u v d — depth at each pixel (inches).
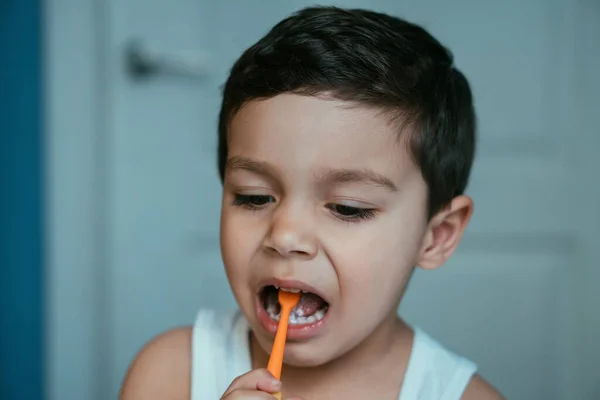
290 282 27.0
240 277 28.3
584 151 55.4
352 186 27.1
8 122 54.3
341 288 27.6
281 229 26.6
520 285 56.2
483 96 54.9
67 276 54.7
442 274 56.1
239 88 28.5
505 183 55.4
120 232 53.9
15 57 53.9
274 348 26.7
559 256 56.1
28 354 55.7
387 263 28.2
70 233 54.5
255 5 53.8
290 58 28.1
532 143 55.2
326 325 28.0
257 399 24.8
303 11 32.7
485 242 55.8
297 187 27.0
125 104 53.4
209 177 54.5
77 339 55.1
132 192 53.9
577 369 56.6
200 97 54.1
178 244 54.5
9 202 54.7
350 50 28.6
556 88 55.1
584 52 55.0
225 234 28.7
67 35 53.6
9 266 55.1
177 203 54.4
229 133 29.1
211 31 53.7
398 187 28.4
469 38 54.7
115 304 54.2
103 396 55.2
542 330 56.4
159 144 53.9
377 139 27.5
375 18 32.7
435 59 32.5
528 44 54.9
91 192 54.4
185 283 54.7
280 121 27.0
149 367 33.2
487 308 56.3
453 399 31.7
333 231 27.3
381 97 27.7
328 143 26.7
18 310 55.4
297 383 31.2
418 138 29.2
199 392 32.3
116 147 53.4
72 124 54.0
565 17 54.9
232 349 33.1
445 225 32.6
